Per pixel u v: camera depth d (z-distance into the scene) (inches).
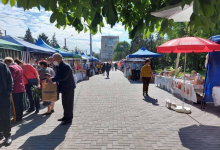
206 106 232.5
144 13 81.4
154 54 570.9
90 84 496.1
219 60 220.1
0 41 183.5
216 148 120.2
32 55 271.7
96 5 61.1
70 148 120.9
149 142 128.9
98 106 237.9
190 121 174.2
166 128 155.9
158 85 455.5
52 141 131.6
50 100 177.5
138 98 289.6
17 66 173.0
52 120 179.0
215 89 204.1
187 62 1149.7
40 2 54.3
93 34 92.0
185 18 110.2
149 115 195.0
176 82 303.3
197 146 122.9
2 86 121.4
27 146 124.1
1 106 123.3
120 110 216.8
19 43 226.2
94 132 147.8
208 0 52.3
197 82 241.4
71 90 165.0
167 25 76.8
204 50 209.6
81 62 638.5
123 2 84.4
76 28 89.7
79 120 179.0
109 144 126.1
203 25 59.5
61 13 66.4
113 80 617.9
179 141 130.5
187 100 270.1
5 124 125.7
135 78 600.1
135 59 713.6
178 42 180.1
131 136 139.3
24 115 196.4
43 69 212.5
